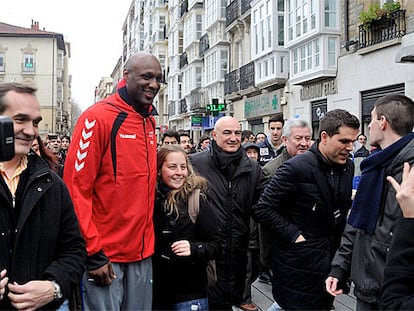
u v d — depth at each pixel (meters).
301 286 3.52
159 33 54.94
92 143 3.16
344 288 3.13
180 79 44.34
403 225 2.14
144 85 3.29
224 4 29.64
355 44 15.95
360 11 15.80
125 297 3.32
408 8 13.70
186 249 3.41
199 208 3.55
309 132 5.06
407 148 2.54
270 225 3.60
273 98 22.06
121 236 3.23
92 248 3.08
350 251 3.09
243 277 4.35
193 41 37.16
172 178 3.55
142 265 3.35
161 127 34.72
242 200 4.29
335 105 17.22
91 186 3.19
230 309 4.18
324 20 16.98
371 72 15.20
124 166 3.24
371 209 2.65
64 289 2.58
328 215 3.53
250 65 24.31
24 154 2.54
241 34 26.94
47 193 2.62
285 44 19.84
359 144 11.98
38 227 2.56
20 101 2.51
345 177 3.60
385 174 2.61
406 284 2.09
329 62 17.12
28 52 56.00
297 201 3.55
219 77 29.75
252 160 4.52
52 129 56.06
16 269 2.46
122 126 3.25
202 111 33.28
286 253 3.58
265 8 21.88
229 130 4.31
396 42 13.87
